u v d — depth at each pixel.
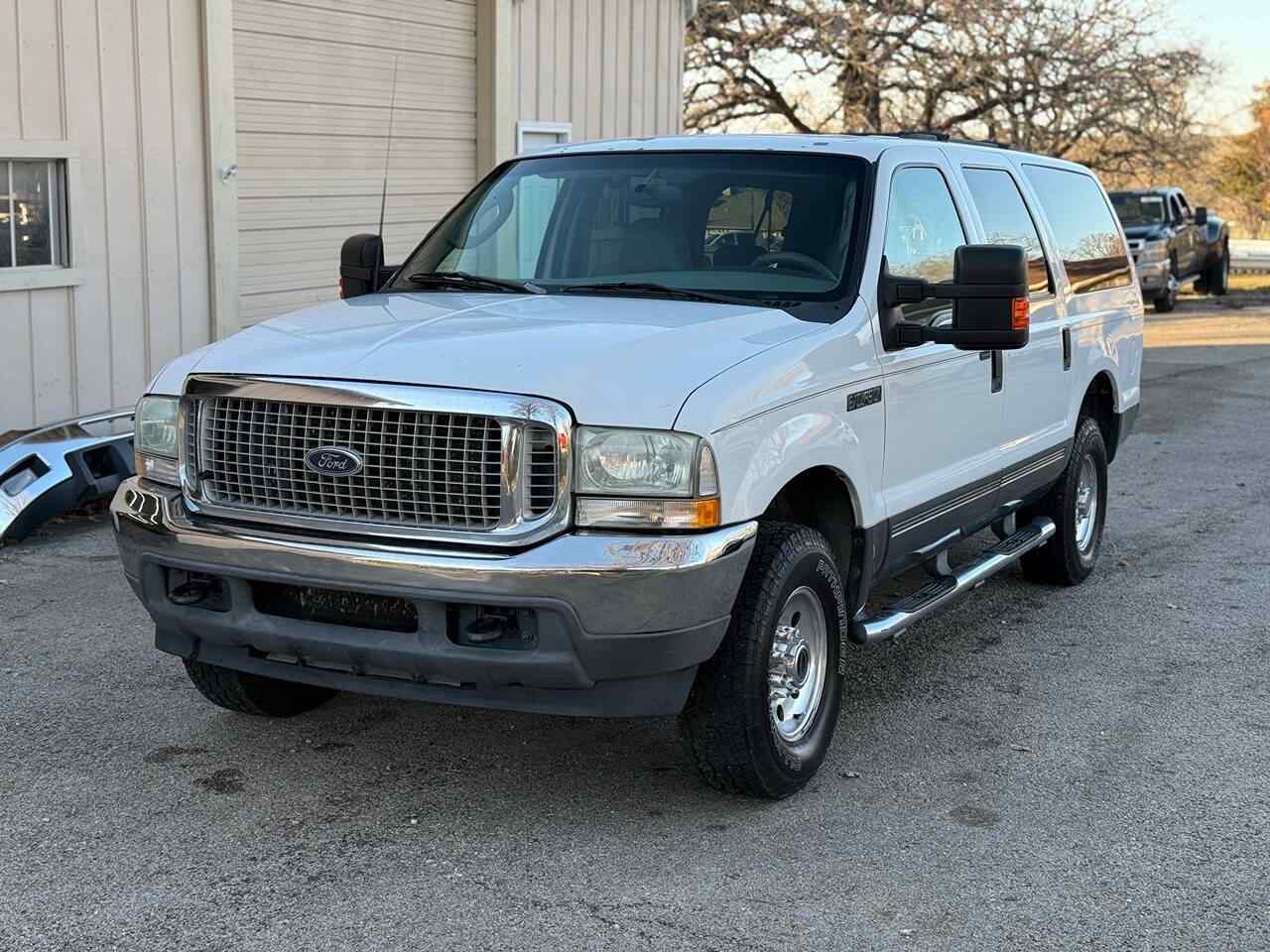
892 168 5.51
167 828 4.43
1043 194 7.10
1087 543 7.65
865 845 4.40
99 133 9.08
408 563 4.10
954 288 4.95
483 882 4.11
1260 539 8.69
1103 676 6.12
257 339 4.68
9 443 7.98
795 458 4.48
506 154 12.86
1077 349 7.14
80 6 8.86
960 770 5.04
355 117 11.34
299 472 4.32
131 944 3.72
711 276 5.26
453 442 4.11
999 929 3.88
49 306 8.92
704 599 4.12
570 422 4.06
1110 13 25.06
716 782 4.63
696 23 25.14
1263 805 4.75
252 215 10.47
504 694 4.23
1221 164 46.91
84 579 7.16
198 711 5.44
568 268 5.52
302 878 4.11
